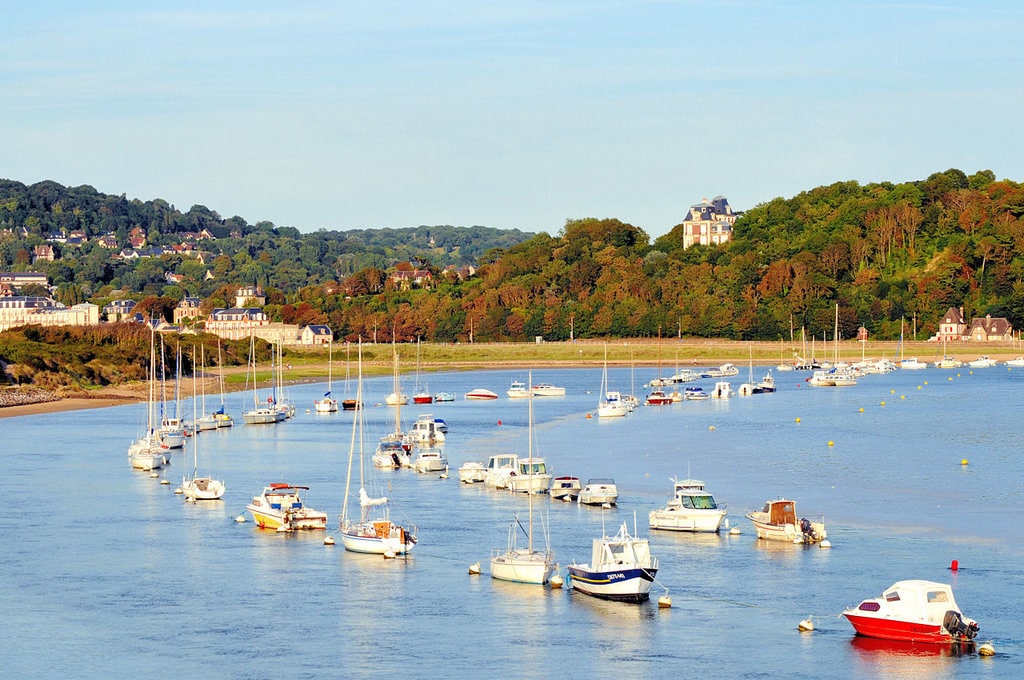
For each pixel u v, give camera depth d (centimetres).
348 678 19550
